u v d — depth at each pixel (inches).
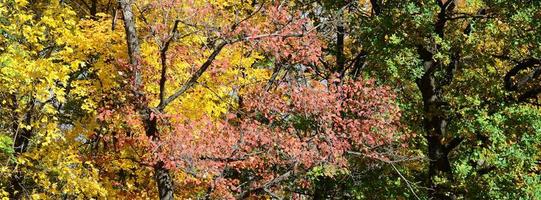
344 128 487.2
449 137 548.7
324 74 640.4
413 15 501.7
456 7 569.3
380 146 534.0
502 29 526.0
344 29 625.9
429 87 555.5
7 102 457.1
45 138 410.3
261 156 453.7
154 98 426.6
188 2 404.2
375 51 537.3
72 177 416.8
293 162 466.9
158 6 395.5
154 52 414.0
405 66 517.7
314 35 484.1
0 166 424.5
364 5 692.7
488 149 504.1
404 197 554.6
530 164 514.3
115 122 417.4
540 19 470.0
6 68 377.4
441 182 511.8
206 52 450.0
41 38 423.2
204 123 406.9
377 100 512.4
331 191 605.6
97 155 474.3
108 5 612.1
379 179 566.9
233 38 420.5
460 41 505.7
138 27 458.0
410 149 564.1
